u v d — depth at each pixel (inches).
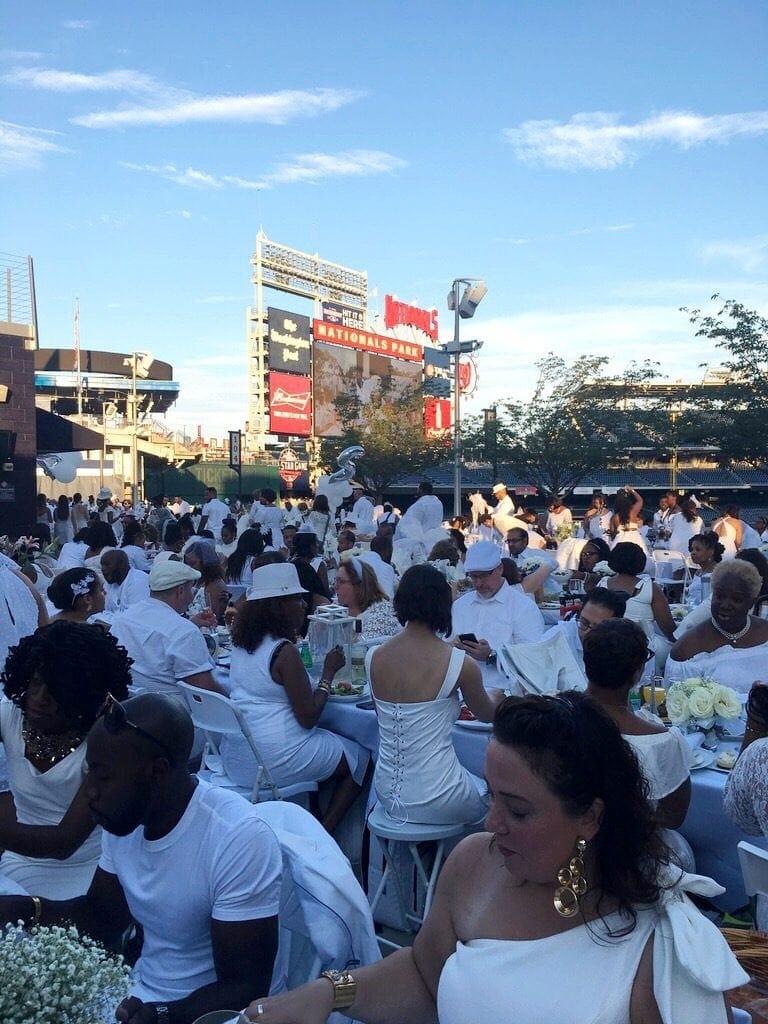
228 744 167.5
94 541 360.2
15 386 839.1
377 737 172.1
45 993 60.2
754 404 836.0
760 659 167.2
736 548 453.1
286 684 165.5
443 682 141.6
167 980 88.7
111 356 2160.4
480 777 154.0
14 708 107.3
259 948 85.0
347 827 180.4
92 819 104.3
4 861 107.8
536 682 159.6
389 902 153.2
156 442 1921.8
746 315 837.8
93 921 95.7
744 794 103.0
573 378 1053.2
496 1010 59.5
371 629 218.7
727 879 132.0
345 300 2711.6
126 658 109.5
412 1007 71.7
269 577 170.1
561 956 59.4
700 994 56.6
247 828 85.6
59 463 817.5
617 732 62.2
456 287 805.9
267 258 2432.3
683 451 1646.2
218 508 797.9
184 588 188.1
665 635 213.3
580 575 337.4
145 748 81.0
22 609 167.8
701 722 146.7
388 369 2100.1
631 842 60.1
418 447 1364.4
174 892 85.4
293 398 1860.2
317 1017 69.7
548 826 59.6
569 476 1126.4
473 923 65.4
